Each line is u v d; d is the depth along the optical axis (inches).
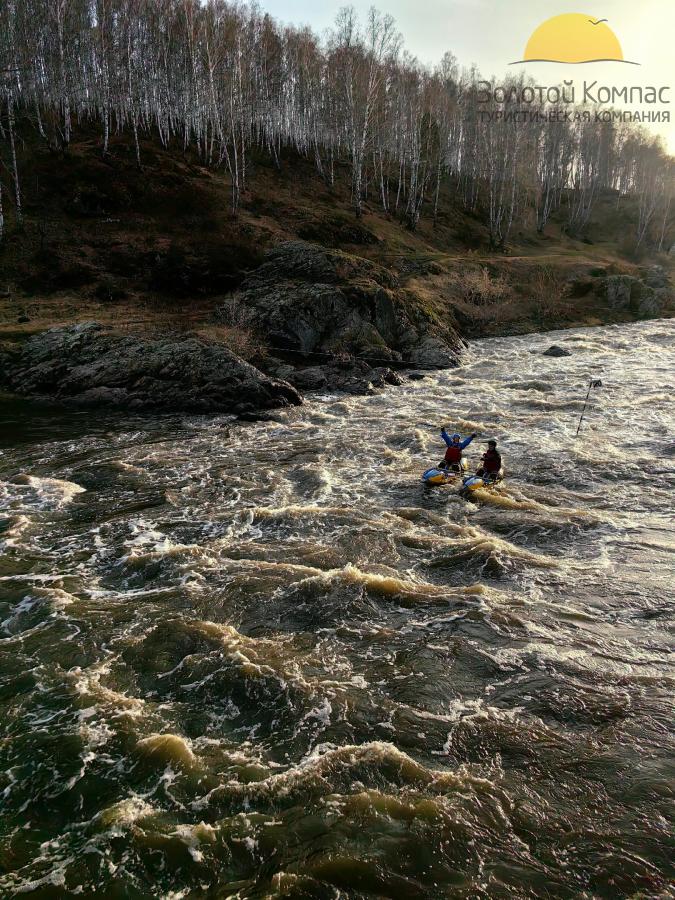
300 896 191.3
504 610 353.4
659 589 374.3
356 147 2144.4
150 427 799.1
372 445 708.7
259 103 2365.9
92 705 279.4
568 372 1127.6
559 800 224.5
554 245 2751.0
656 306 1822.1
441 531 465.7
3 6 1701.5
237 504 529.0
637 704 274.8
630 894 188.1
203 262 1453.0
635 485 555.5
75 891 194.7
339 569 404.5
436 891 191.5
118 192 1721.2
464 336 1578.5
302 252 1398.9
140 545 447.2
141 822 219.5
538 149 2891.2
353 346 1194.0
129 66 2082.9
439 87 2721.5
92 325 1059.3
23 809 225.5
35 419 832.9
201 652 319.0
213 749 254.1
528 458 641.6
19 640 328.8
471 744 253.4
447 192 2886.3
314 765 243.8
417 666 305.6
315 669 305.3
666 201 3142.2
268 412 873.5
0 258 1391.5
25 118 1968.5
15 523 483.5
